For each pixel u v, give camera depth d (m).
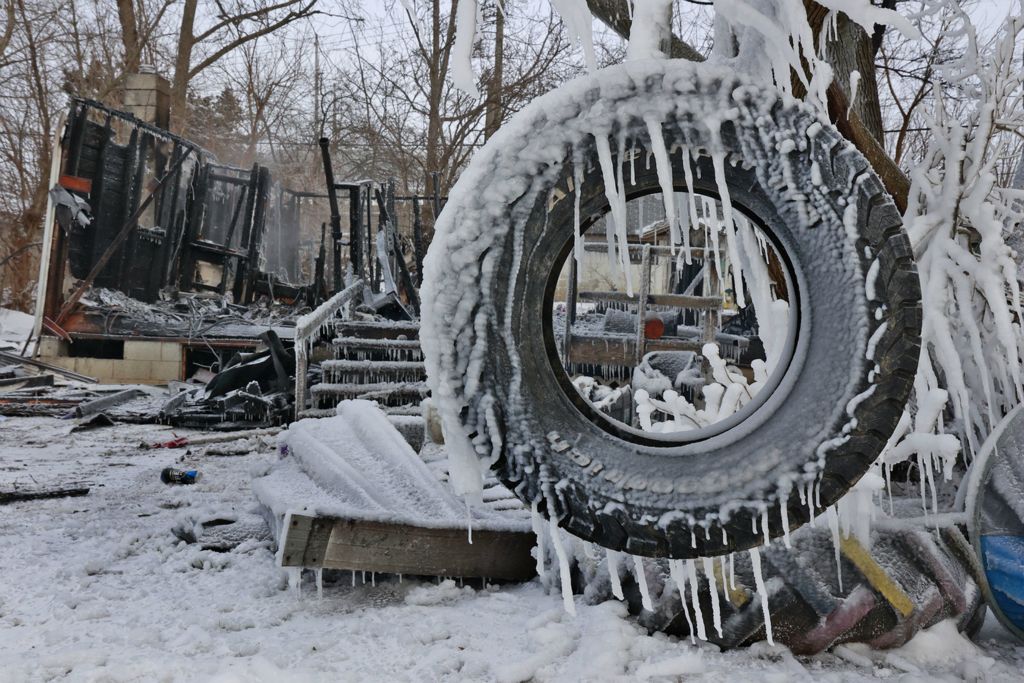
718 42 2.46
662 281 11.98
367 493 3.24
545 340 2.00
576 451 1.97
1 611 2.88
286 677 2.11
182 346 13.49
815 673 2.19
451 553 3.00
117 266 14.02
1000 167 3.79
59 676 2.20
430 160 24.62
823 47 2.54
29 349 16.12
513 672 2.16
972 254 3.35
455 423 1.96
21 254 26.50
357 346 9.36
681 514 1.90
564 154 1.90
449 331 1.93
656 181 1.92
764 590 2.11
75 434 8.80
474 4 2.02
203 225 16.38
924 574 2.43
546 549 2.99
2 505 4.86
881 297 1.81
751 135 1.86
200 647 2.43
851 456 1.83
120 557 3.63
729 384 2.98
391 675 2.21
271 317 14.70
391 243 13.05
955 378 3.03
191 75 27.33
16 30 25.33
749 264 2.62
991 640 2.66
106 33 26.92
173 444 7.81
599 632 2.38
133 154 14.30
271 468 4.13
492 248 1.91
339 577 3.21
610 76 1.89
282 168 32.81
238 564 3.44
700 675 2.15
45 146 26.02
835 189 1.83
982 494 2.58
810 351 1.90
